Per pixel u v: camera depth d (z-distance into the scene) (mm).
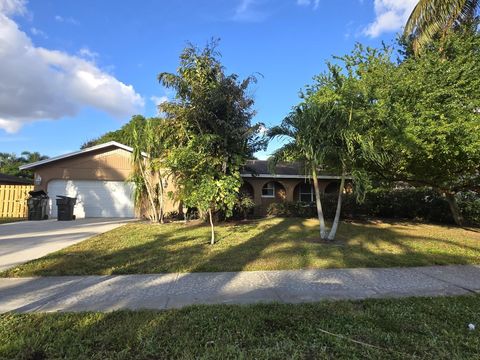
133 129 16625
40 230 13266
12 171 44125
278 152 10828
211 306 4855
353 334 4031
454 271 7141
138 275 6633
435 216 18234
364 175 10562
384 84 12398
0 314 4586
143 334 3920
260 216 18906
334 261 7816
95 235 11844
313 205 18703
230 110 15156
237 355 3492
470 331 4148
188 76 14938
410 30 12742
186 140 14734
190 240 10656
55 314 4547
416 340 3883
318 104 10312
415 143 10633
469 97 11539
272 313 4609
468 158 11594
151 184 17031
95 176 19875
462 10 11938
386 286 6031
